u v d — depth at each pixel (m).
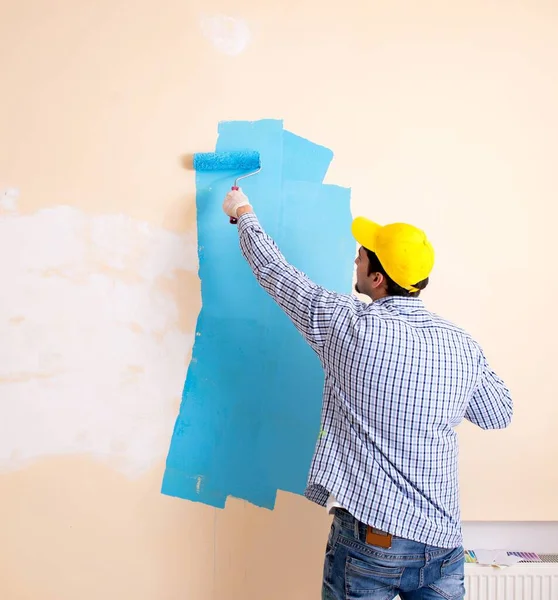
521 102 1.67
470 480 1.71
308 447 1.67
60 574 1.67
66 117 1.64
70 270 1.65
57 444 1.67
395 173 1.66
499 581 1.67
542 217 1.68
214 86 1.64
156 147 1.64
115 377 1.67
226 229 1.65
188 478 1.68
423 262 1.29
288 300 1.32
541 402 1.70
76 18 1.63
